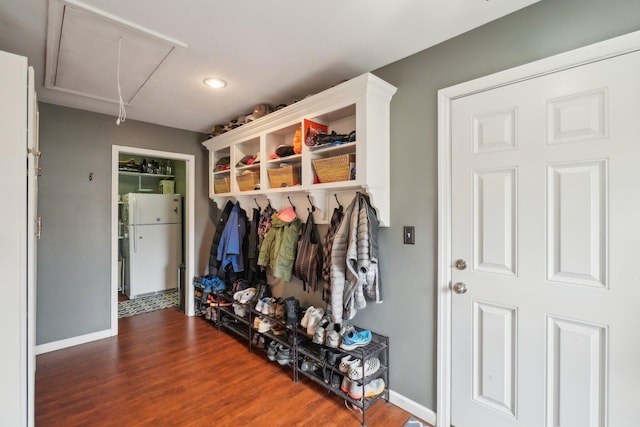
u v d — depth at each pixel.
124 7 1.39
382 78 1.96
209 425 1.72
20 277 1.28
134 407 1.87
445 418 1.69
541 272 1.38
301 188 2.16
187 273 3.58
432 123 1.73
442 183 1.68
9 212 1.25
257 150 3.01
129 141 3.08
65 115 2.72
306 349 2.16
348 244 1.90
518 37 1.42
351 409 1.86
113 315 2.97
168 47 1.73
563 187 1.31
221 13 1.44
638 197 1.16
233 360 2.47
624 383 1.19
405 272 1.85
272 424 1.73
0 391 1.24
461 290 1.62
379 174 1.83
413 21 1.50
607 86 1.21
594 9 1.24
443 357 1.68
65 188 2.73
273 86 2.25
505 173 1.48
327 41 1.68
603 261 1.23
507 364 1.48
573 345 1.30
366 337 1.87
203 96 2.46
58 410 1.84
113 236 2.98
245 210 3.13
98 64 1.92
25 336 1.29
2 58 1.24
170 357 2.52
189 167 3.54
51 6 1.37
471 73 1.58
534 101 1.38
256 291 2.80
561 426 1.33
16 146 1.27
